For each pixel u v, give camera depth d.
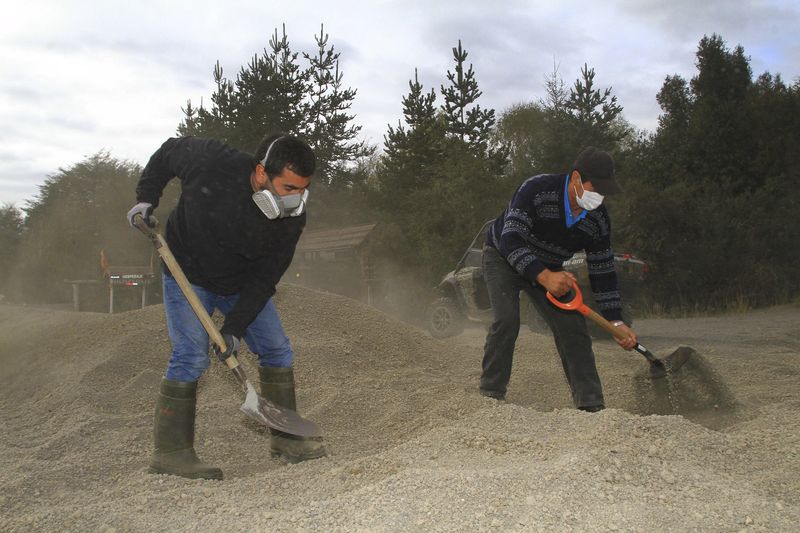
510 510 2.26
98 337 5.73
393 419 4.16
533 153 19.86
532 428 3.38
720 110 19.11
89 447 3.64
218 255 3.07
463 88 19.89
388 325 6.43
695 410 4.29
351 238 17.00
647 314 13.91
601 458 2.65
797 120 19.20
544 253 4.24
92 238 19.38
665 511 2.25
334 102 22.56
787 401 4.35
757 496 2.46
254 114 21.30
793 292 14.56
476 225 15.88
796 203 16.88
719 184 18.59
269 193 2.84
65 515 2.50
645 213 14.72
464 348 6.64
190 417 3.15
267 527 2.27
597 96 19.97
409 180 21.56
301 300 6.44
